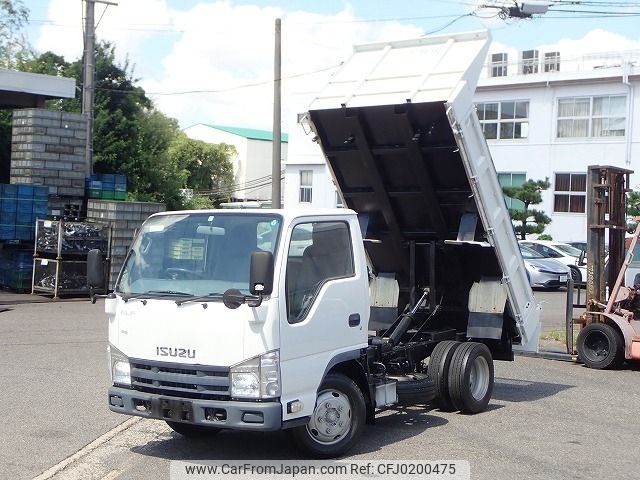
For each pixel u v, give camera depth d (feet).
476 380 32.89
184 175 166.20
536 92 128.06
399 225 34.65
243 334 22.85
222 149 238.48
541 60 131.34
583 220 124.47
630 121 119.96
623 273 45.34
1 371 38.75
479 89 132.87
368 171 33.01
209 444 27.35
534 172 128.67
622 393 37.60
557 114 126.52
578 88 124.47
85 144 81.97
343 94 32.07
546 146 127.44
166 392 23.86
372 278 36.29
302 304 24.12
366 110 31.27
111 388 24.94
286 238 23.81
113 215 74.95
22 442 27.04
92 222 73.92
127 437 28.12
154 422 30.22
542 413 32.89
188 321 23.50
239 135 260.21
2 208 73.82
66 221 73.26
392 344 31.71
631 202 107.14
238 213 24.71
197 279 24.30
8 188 74.08
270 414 22.63
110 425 29.53
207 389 23.17
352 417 25.89
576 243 108.68
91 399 33.45
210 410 22.97
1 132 99.04
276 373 22.94
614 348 43.83
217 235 24.61
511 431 29.66
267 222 24.17
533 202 117.80
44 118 79.25
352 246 26.35
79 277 71.87
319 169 141.49
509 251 33.86
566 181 126.21
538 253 100.48
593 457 26.35
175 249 25.02
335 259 25.68
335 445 25.41
